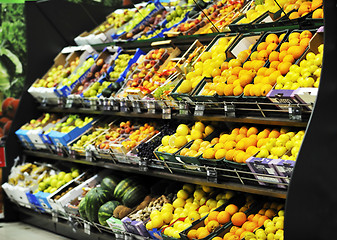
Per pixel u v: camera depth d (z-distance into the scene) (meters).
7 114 7.87
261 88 3.59
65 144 5.96
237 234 3.64
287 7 4.18
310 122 2.90
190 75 4.47
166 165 4.42
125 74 5.82
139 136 5.13
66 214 5.61
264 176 3.45
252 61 3.95
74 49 6.98
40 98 6.99
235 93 3.80
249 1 5.06
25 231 6.35
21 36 8.14
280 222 3.43
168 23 6.05
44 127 6.60
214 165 3.89
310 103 3.23
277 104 3.48
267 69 3.72
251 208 3.82
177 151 4.26
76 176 6.12
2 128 7.83
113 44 6.56
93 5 7.21
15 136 7.10
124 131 5.50
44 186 6.20
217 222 3.82
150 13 6.29
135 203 5.02
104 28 6.96
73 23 7.32
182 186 4.84
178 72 4.98
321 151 2.92
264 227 3.56
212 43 4.63
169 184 4.93
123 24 6.71
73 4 7.24
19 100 7.19
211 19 5.29
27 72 7.16
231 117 3.90
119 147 4.97
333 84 2.95
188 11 5.88
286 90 3.36
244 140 3.75
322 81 2.93
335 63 2.95
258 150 3.63
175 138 4.47
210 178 3.94
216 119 4.05
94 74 6.48
